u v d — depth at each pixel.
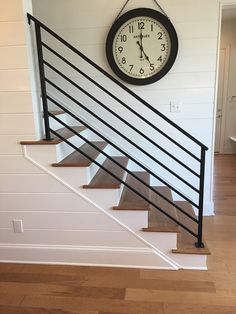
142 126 2.72
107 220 2.00
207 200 2.87
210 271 1.97
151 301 1.69
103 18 2.54
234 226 2.65
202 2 2.42
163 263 2.02
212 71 2.54
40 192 2.00
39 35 1.81
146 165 2.82
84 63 2.64
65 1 2.54
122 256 2.06
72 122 2.79
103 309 1.64
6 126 1.90
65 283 1.89
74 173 1.94
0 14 1.74
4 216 2.07
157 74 2.54
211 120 2.65
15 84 1.83
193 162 2.77
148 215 2.13
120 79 2.64
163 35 2.47
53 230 2.07
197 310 1.61
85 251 2.08
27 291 1.81
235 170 4.68
